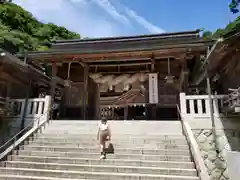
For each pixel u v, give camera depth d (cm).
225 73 1049
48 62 1157
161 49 953
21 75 1218
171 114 1165
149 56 1072
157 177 549
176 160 639
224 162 762
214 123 827
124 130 865
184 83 997
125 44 1330
